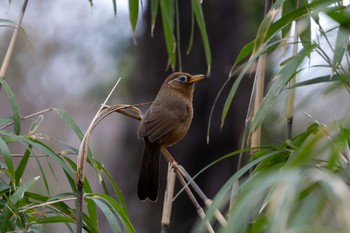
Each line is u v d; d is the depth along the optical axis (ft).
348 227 15.58
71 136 80.23
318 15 20.85
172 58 29.30
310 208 18.65
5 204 23.26
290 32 25.14
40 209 29.09
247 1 57.36
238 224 17.11
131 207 58.59
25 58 72.84
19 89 76.02
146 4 59.72
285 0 24.39
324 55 21.13
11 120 25.20
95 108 75.20
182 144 57.88
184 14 58.39
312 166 18.78
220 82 57.62
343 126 18.60
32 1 74.23
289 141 21.98
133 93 60.70
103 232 59.62
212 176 57.57
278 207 16.29
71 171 24.61
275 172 19.79
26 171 74.79
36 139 25.11
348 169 19.53
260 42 22.44
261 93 25.03
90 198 23.85
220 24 57.72
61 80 75.20
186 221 56.75
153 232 57.36
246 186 19.58
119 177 60.18
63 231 66.90
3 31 69.62
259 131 24.77
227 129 57.52
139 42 60.39
